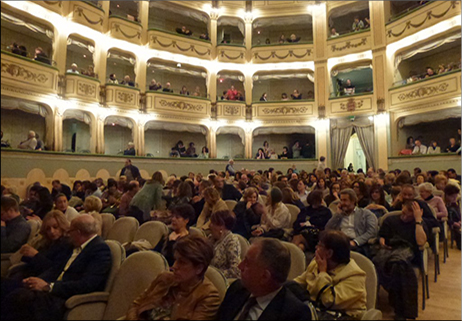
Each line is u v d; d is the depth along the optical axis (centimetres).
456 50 1035
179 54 1212
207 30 1346
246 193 367
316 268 204
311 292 193
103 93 1058
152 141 1310
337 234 197
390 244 281
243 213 360
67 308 188
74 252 217
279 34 1412
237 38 1428
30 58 648
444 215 378
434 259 323
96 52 1059
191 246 171
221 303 168
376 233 301
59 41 936
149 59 1184
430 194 395
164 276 179
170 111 1172
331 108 1204
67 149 965
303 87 1407
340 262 196
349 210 314
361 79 1312
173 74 1367
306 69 1264
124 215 427
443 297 275
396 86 1053
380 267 268
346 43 1191
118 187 521
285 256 155
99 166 917
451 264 365
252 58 1297
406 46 1042
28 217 223
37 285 187
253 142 1409
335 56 1209
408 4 1116
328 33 1252
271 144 1408
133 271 207
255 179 624
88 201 347
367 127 1133
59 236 218
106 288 210
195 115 1213
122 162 981
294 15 1299
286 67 1274
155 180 423
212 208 364
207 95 1273
